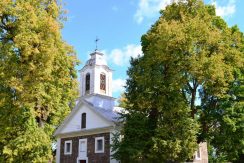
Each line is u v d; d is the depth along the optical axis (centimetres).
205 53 2789
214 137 3181
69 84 3688
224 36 3077
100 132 3759
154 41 2988
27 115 2866
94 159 3731
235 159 3281
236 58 3023
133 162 2955
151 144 2859
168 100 2867
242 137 3045
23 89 2428
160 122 2914
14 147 2811
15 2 2458
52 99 3130
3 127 2583
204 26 2811
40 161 2955
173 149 2730
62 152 4156
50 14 2680
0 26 2483
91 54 4469
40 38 2406
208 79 2786
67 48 3012
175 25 2805
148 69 2970
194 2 3098
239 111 3094
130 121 2989
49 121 4109
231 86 3170
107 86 4369
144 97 2959
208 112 3222
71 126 4128
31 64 2372
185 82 2848
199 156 4394
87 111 3978
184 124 2827
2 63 2419
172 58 2800
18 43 2322
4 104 2498
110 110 4150
